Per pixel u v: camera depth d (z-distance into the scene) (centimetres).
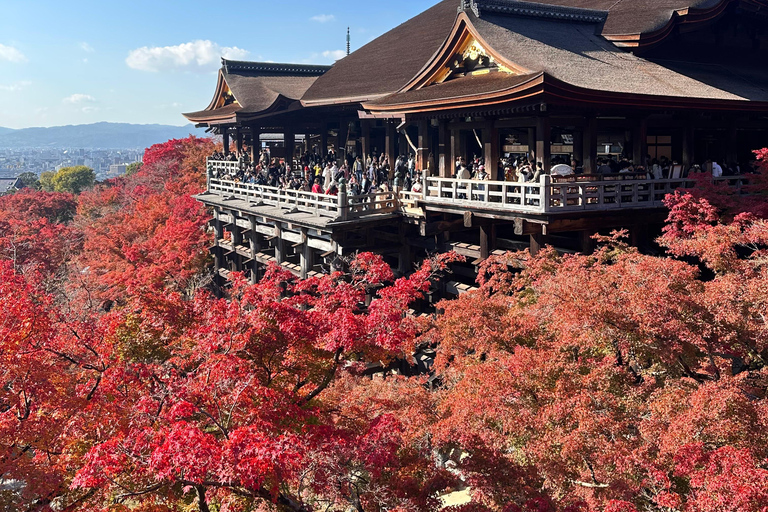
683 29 2781
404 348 1407
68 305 2345
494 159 2270
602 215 1981
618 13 2919
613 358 1177
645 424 1016
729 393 959
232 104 4588
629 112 2167
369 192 2702
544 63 2186
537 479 1067
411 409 1286
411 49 3866
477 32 2342
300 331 1273
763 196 1928
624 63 2509
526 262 1709
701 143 2927
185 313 1477
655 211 2083
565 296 1341
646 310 1158
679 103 2070
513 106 2008
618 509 865
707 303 1195
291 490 1209
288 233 3005
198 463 892
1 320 1270
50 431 1157
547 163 2033
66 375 1330
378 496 1045
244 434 931
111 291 3409
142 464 999
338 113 3797
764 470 821
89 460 980
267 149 5269
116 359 1423
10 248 4456
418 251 2734
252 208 3222
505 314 1490
